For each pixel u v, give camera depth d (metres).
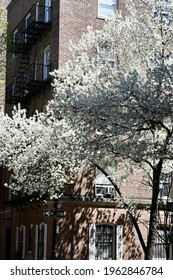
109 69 25.25
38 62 38.19
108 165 24.62
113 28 26.61
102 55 26.62
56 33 34.41
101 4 35.38
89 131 20.09
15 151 28.38
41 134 27.75
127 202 27.75
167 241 25.78
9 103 41.78
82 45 27.70
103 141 19.73
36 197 32.59
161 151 19.64
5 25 42.94
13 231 39.84
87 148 20.23
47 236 31.94
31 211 35.72
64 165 28.44
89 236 31.58
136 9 26.42
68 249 30.91
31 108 38.84
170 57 23.55
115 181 27.55
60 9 34.28
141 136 21.14
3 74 51.59
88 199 31.69
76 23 34.44
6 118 29.08
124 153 19.70
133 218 24.88
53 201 30.81
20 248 37.69
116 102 18.67
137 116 18.58
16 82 40.31
